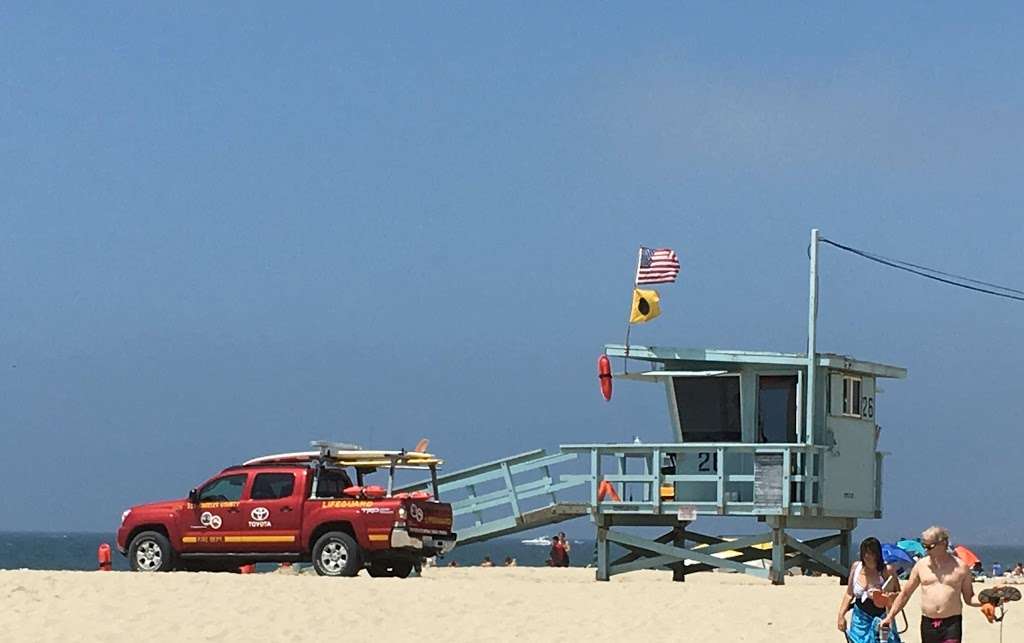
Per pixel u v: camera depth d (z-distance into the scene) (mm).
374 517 25891
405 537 25750
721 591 24078
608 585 24844
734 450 27188
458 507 32344
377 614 20328
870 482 29359
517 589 23156
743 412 28016
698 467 27953
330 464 27000
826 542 29156
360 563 25969
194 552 26766
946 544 14750
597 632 19656
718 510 27203
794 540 28062
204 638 18484
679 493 27766
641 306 28406
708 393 28328
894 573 15625
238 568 28219
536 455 32094
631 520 28391
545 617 20625
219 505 26750
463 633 19312
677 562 28719
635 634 19594
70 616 19516
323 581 23391
